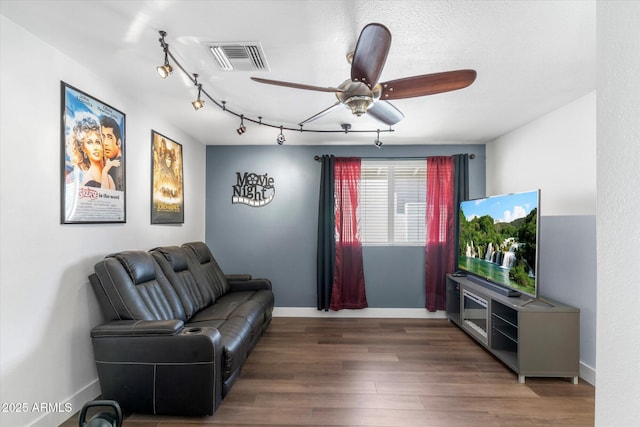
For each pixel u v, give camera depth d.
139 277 2.51
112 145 2.63
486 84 2.61
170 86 2.68
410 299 4.60
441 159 4.54
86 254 2.37
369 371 2.89
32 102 1.94
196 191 4.41
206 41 2.00
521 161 3.79
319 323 4.30
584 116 2.86
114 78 2.53
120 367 2.17
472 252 3.85
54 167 2.09
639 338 0.57
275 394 2.50
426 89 1.98
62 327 2.14
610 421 0.61
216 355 2.19
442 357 3.20
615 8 0.61
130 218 2.90
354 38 1.97
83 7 1.68
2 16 1.76
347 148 4.69
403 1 1.63
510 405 2.38
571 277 2.87
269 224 4.69
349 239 4.55
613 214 0.61
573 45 2.03
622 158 0.59
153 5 1.66
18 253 1.85
